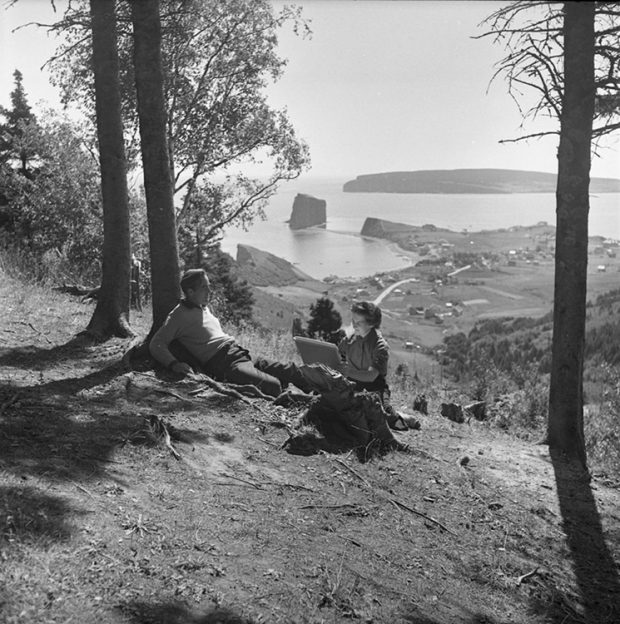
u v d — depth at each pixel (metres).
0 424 4.79
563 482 6.72
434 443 7.07
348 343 6.75
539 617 4.28
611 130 7.34
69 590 2.94
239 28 22.55
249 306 44.62
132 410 5.81
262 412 6.41
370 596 3.81
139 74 7.91
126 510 3.93
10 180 23.00
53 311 9.80
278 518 4.50
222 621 3.07
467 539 5.07
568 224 7.66
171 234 8.02
